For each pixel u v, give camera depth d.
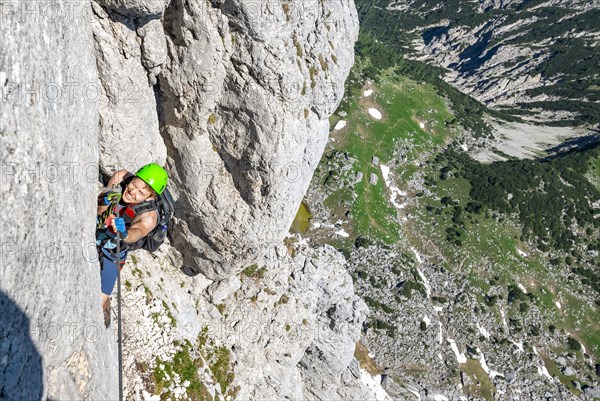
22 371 4.93
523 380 98.00
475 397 92.06
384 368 91.25
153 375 17.97
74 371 6.73
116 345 10.07
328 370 37.50
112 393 8.71
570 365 104.56
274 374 27.08
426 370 93.00
